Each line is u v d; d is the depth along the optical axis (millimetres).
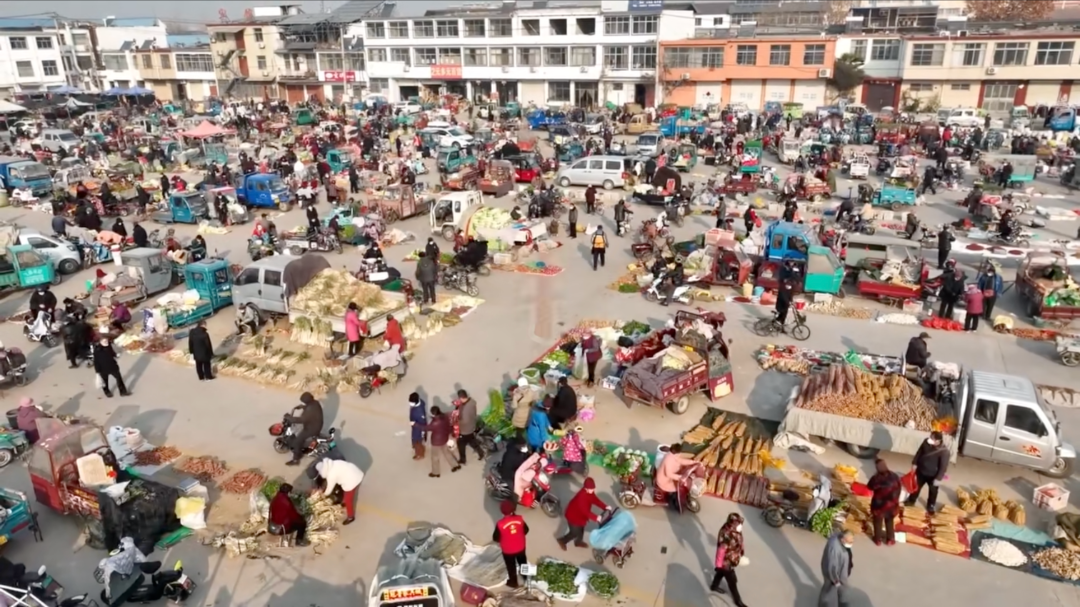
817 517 12555
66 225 32219
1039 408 13625
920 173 42812
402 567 10633
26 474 14836
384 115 72125
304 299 20609
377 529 12828
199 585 11523
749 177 38000
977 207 33344
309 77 95188
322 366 19094
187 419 16734
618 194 38875
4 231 26953
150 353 20453
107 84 108250
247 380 18703
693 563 11883
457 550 12125
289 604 11094
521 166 41875
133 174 44781
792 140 49031
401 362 18375
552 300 23953
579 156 49312
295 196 37938
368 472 14516
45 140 53094
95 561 12117
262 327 21797
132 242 29781
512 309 23188
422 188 39562
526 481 12992
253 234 29562
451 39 85062
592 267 27375
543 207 33812
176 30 125875
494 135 58750
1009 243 28656
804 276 23469
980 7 100062
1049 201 37125
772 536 12500
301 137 57219
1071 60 64438
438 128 55594
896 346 20078
